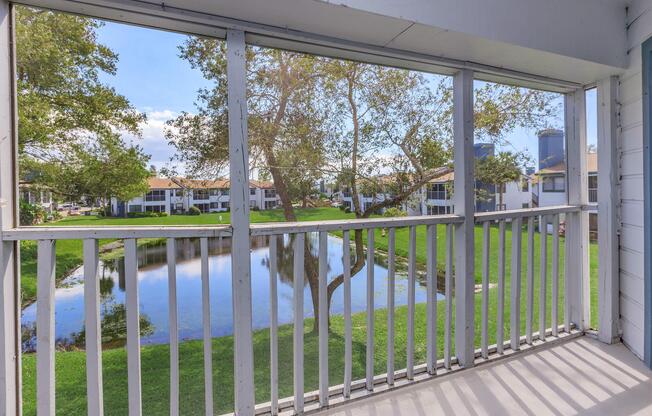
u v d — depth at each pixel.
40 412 1.30
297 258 1.63
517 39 1.78
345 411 1.70
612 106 2.31
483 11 1.69
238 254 1.51
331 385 1.98
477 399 1.79
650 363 2.06
